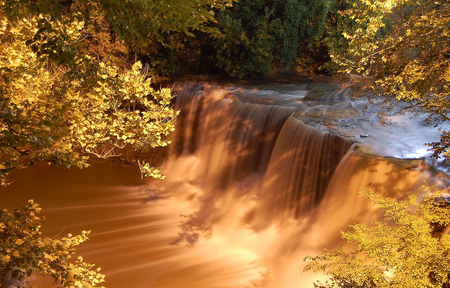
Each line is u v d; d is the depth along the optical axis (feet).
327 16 75.77
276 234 40.86
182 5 17.22
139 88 25.40
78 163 18.10
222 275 35.91
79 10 16.78
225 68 68.74
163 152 58.49
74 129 23.07
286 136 44.86
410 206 29.19
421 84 26.22
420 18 27.84
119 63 58.95
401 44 29.32
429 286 18.37
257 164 50.88
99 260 36.86
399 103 45.57
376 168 33.47
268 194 45.60
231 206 47.75
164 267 36.58
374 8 28.96
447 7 28.02
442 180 30.32
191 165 56.49
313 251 36.14
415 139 36.86
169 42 66.03
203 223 45.21
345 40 71.72
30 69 19.93
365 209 33.50
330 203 37.17
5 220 17.15
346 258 20.27
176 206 48.62
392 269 19.83
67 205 46.21
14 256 16.61
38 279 30.63
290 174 43.45
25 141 15.71
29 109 17.80
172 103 62.18
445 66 26.11
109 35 57.88
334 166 38.60
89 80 17.31
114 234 41.50
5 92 16.49
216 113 56.90
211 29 19.33
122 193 50.14
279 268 36.63
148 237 41.42
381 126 40.42
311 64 75.72
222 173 53.06
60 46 15.39
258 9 72.74
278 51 74.33
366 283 19.20
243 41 67.05
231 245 41.09
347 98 51.39
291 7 71.00
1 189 47.62
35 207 18.71
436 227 24.04
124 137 25.20
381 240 19.81
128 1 17.12
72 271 18.80
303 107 48.65
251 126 51.80
